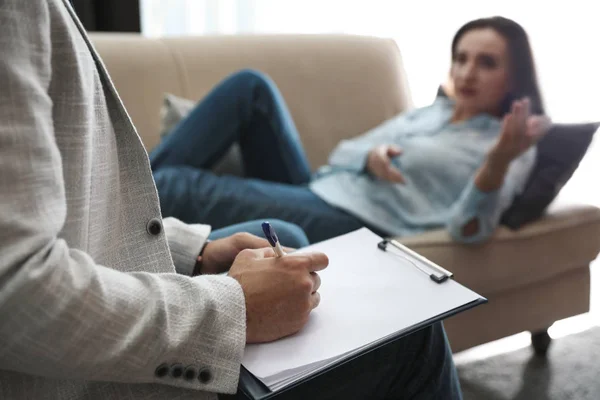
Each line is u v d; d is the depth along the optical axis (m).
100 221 0.62
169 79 1.67
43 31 0.52
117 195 0.65
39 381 0.58
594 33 2.19
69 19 0.59
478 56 1.46
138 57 1.65
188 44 1.74
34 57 0.51
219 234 0.93
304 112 1.82
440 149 1.46
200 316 0.58
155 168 1.47
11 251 0.47
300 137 1.81
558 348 1.60
